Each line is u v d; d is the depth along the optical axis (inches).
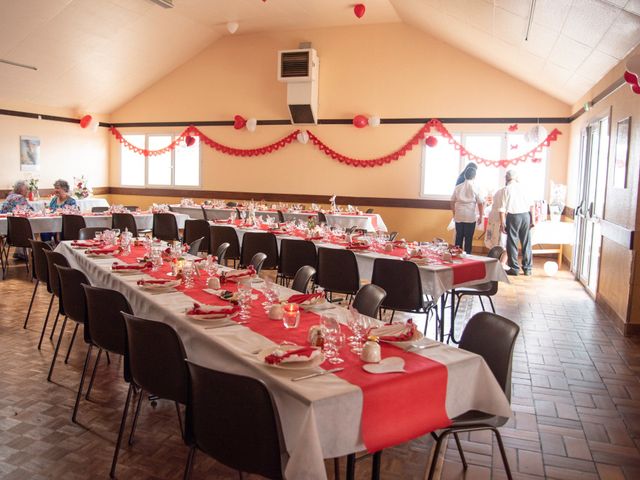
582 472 107.1
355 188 418.9
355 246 201.0
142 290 134.4
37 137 435.2
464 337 104.7
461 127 385.7
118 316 115.3
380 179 411.2
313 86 409.7
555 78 311.1
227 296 124.0
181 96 470.3
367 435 76.1
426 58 390.0
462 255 190.1
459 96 384.5
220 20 406.3
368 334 97.5
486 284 189.8
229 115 454.6
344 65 411.8
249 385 71.3
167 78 473.1
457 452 113.8
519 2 219.8
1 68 369.1
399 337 93.7
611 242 226.8
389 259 162.1
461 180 300.4
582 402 140.0
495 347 96.7
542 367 165.0
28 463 105.3
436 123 390.9
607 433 123.5
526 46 279.3
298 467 68.1
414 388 80.4
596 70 251.6
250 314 113.9
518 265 316.2
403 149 401.7
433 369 82.7
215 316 106.6
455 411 85.9
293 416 74.4
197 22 410.3
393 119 402.3
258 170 450.0
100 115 490.6
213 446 77.8
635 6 165.6
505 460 90.7
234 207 379.2
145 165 493.4
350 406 74.0
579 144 319.0
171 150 481.1
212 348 97.0
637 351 181.2
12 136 415.5
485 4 247.3
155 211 345.1
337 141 419.8
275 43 432.5
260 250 227.1
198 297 128.1
